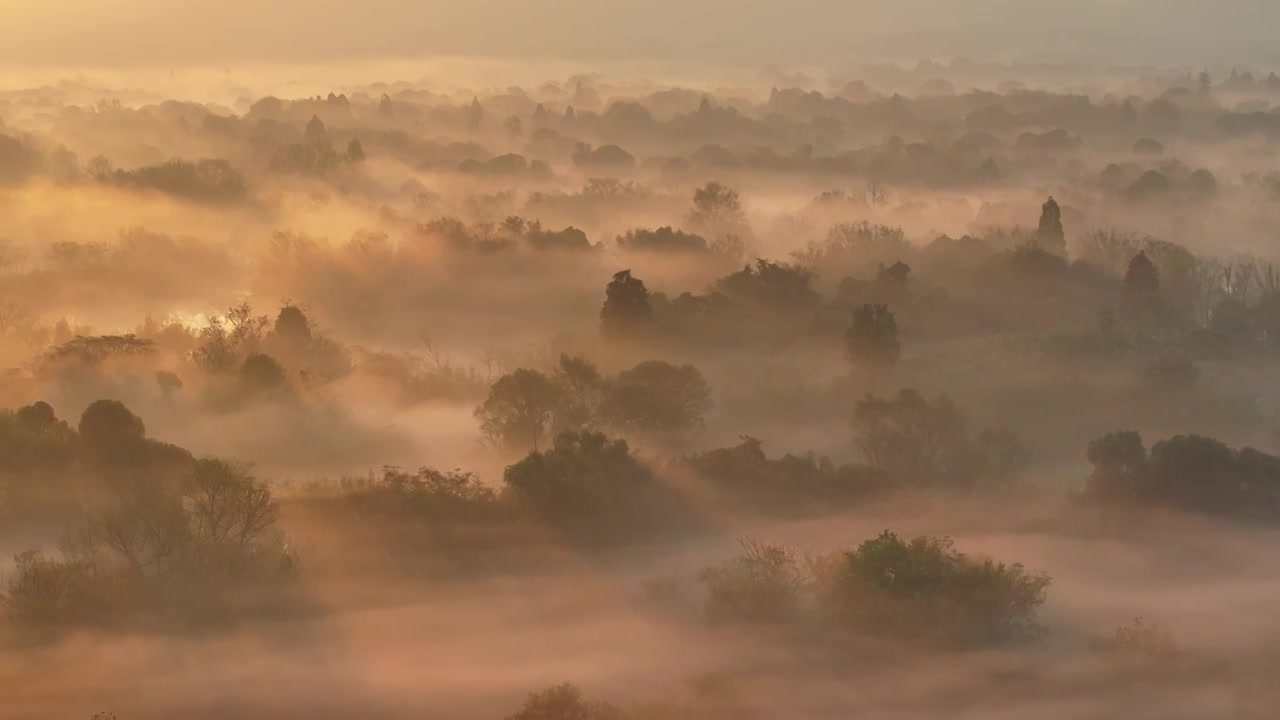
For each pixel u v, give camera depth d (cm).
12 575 6781
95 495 7619
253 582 6569
